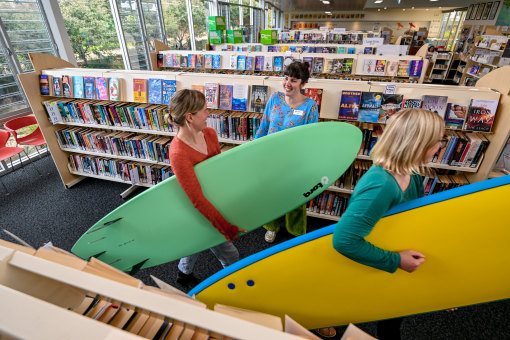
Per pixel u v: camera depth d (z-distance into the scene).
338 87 2.09
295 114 1.79
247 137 2.46
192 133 1.36
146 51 6.00
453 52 8.96
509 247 0.78
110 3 4.88
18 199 3.06
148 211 1.49
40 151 4.18
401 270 0.88
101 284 0.40
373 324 1.72
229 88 2.30
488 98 1.85
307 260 0.96
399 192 0.80
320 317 1.09
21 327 0.31
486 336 1.63
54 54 4.04
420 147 0.74
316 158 1.57
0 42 3.39
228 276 1.05
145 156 2.83
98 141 2.91
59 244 2.42
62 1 4.01
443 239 0.81
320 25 18.34
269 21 14.68
